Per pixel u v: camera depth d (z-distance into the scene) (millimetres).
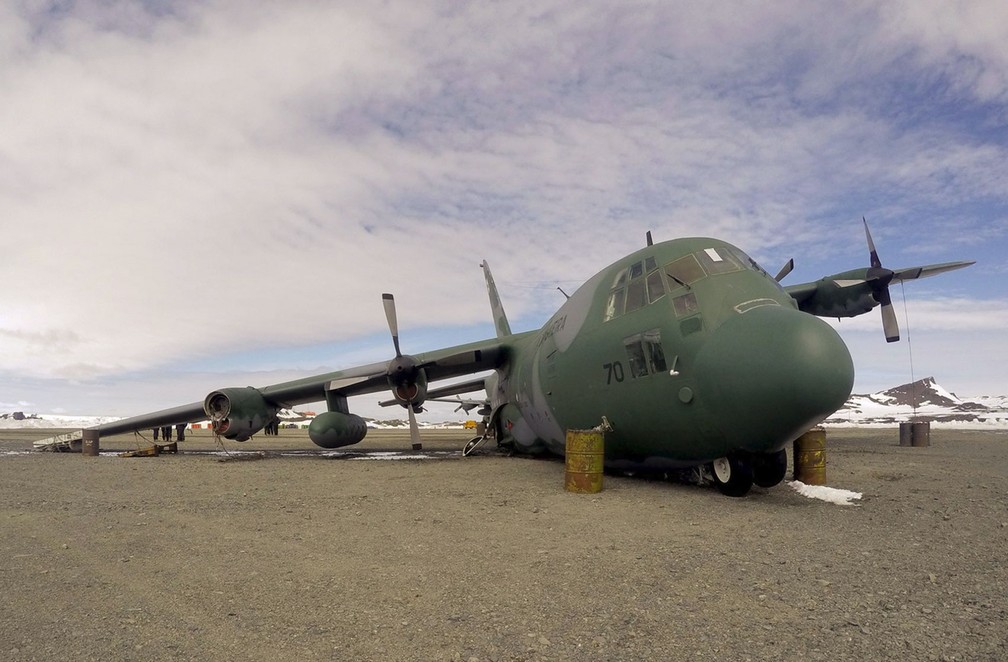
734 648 3330
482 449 21922
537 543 5832
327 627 3740
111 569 5082
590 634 3576
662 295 9406
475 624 3768
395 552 5562
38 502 8602
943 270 16906
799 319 7742
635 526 6566
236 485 10422
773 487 9391
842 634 3498
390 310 16281
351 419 18312
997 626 3594
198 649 3400
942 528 6367
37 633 3648
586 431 9156
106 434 20062
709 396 8242
